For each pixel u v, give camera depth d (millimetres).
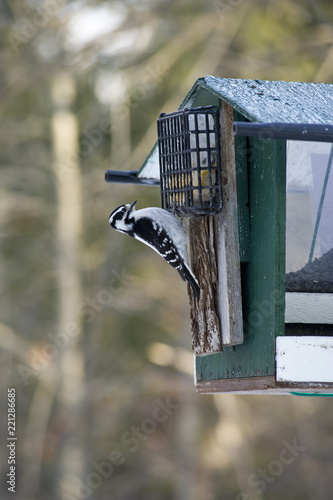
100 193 32719
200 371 13219
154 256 32375
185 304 31547
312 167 11297
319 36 28797
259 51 29703
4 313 35969
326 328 12242
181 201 12359
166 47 29500
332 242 11508
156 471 31484
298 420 30766
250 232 11641
